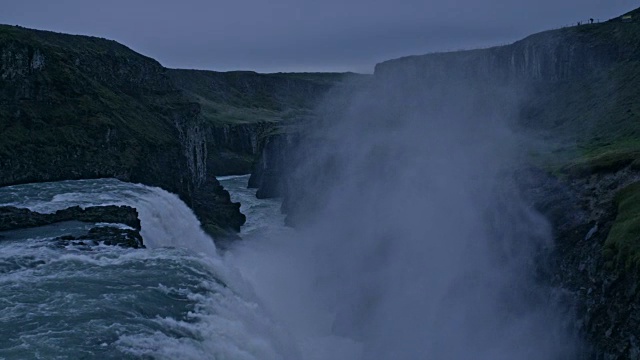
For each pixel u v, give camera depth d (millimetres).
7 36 73562
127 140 77562
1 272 36906
